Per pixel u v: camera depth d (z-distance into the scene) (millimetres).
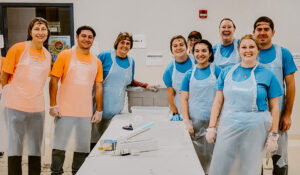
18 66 2336
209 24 3791
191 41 3041
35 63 2379
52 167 2566
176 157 1584
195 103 2467
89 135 2592
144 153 1642
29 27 2334
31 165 2529
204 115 2457
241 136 2010
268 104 2041
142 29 3826
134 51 3861
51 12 3891
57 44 3910
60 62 2463
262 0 3738
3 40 3887
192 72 2467
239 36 3799
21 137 2441
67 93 2498
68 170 2945
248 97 1965
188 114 2539
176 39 2541
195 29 3803
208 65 2447
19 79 2352
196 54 2373
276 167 2531
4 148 2439
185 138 1902
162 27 3818
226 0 3746
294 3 3736
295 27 3779
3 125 2408
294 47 3811
